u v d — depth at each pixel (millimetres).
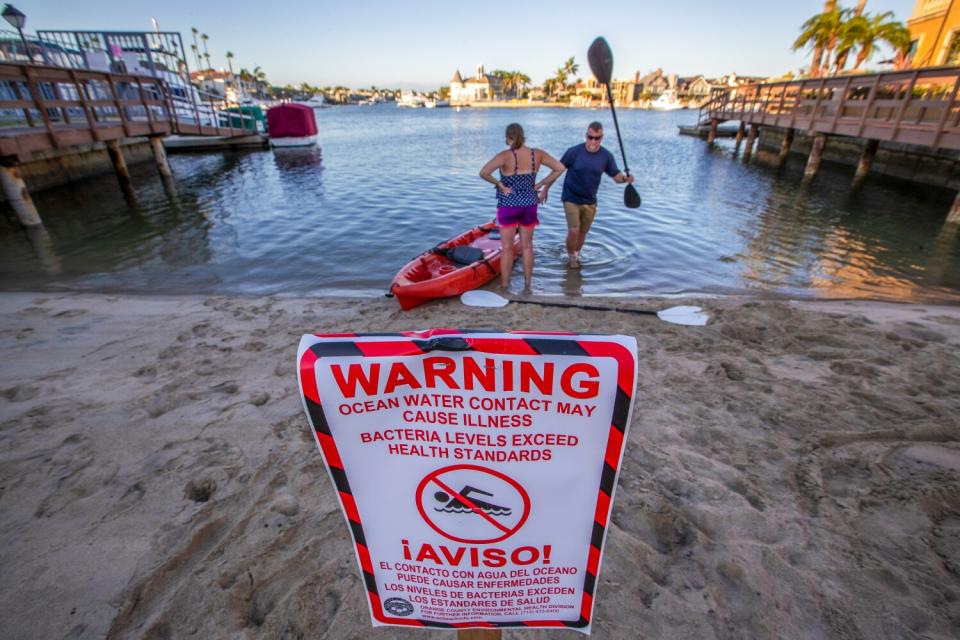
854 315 4480
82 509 2240
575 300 5109
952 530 2049
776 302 4801
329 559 1971
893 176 12711
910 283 5773
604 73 4609
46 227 8680
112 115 12758
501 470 922
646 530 2076
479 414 864
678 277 5898
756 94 18359
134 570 1930
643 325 4270
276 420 2906
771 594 1790
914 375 3328
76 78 9609
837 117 11859
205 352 3871
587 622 1106
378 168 16000
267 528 2125
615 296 5234
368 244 7508
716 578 1856
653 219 8734
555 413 856
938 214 9156
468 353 809
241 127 21188
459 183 12805
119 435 2773
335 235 8023
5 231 8391
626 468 2436
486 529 984
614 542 2016
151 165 17094
